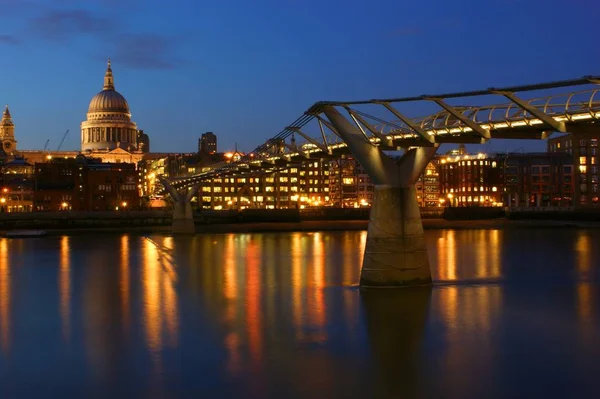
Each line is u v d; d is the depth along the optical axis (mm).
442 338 46781
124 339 47875
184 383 38188
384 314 54344
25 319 55188
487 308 56188
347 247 123500
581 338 46406
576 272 79812
